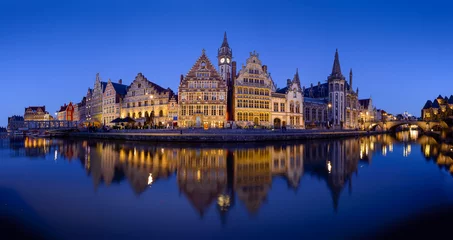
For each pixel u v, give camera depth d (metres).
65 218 13.96
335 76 112.50
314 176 23.98
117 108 97.25
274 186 20.31
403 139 77.50
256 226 12.99
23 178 22.94
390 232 12.38
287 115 88.94
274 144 54.66
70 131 90.81
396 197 17.59
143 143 56.00
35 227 12.91
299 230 12.55
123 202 16.45
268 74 88.81
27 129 99.19
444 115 79.62
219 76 77.25
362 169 27.67
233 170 26.36
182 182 21.42
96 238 11.84
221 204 16.16
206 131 59.72
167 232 12.38
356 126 124.56
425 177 23.69
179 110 76.69
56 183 21.19
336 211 14.97
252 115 81.00
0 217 14.16
